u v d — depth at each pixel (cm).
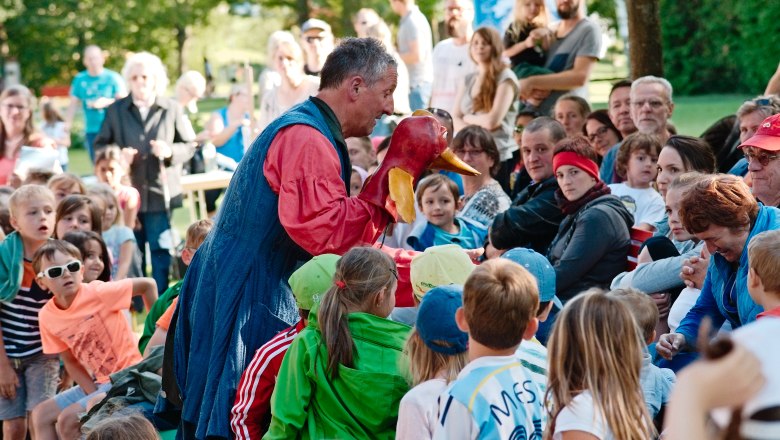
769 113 540
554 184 541
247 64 1068
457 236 583
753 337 166
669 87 666
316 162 379
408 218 377
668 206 449
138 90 954
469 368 294
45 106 1408
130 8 2828
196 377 395
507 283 289
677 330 403
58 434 556
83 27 2808
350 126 404
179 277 916
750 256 326
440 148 385
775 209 378
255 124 1082
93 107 1348
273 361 367
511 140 801
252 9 3184
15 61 2736
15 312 603
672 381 356
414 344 322
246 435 365
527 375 298
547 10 899
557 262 491
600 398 266
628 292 345
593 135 735
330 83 397
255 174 388
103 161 876
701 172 495
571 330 273
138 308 899
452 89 924
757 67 2259
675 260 443
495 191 620
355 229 379
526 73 873
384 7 2762
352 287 346
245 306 385
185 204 1198
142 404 491
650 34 805
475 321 291
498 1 950
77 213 670
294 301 397
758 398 150
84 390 574
